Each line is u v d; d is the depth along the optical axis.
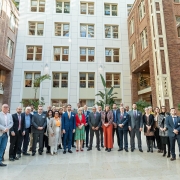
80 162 4.71
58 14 16.66
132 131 6.21
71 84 15.42
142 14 13.63
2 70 14.60
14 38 15.28
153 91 11.21
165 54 10.59
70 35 16.33
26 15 16.33
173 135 4.97
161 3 11.30
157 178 3.54
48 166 4.38
